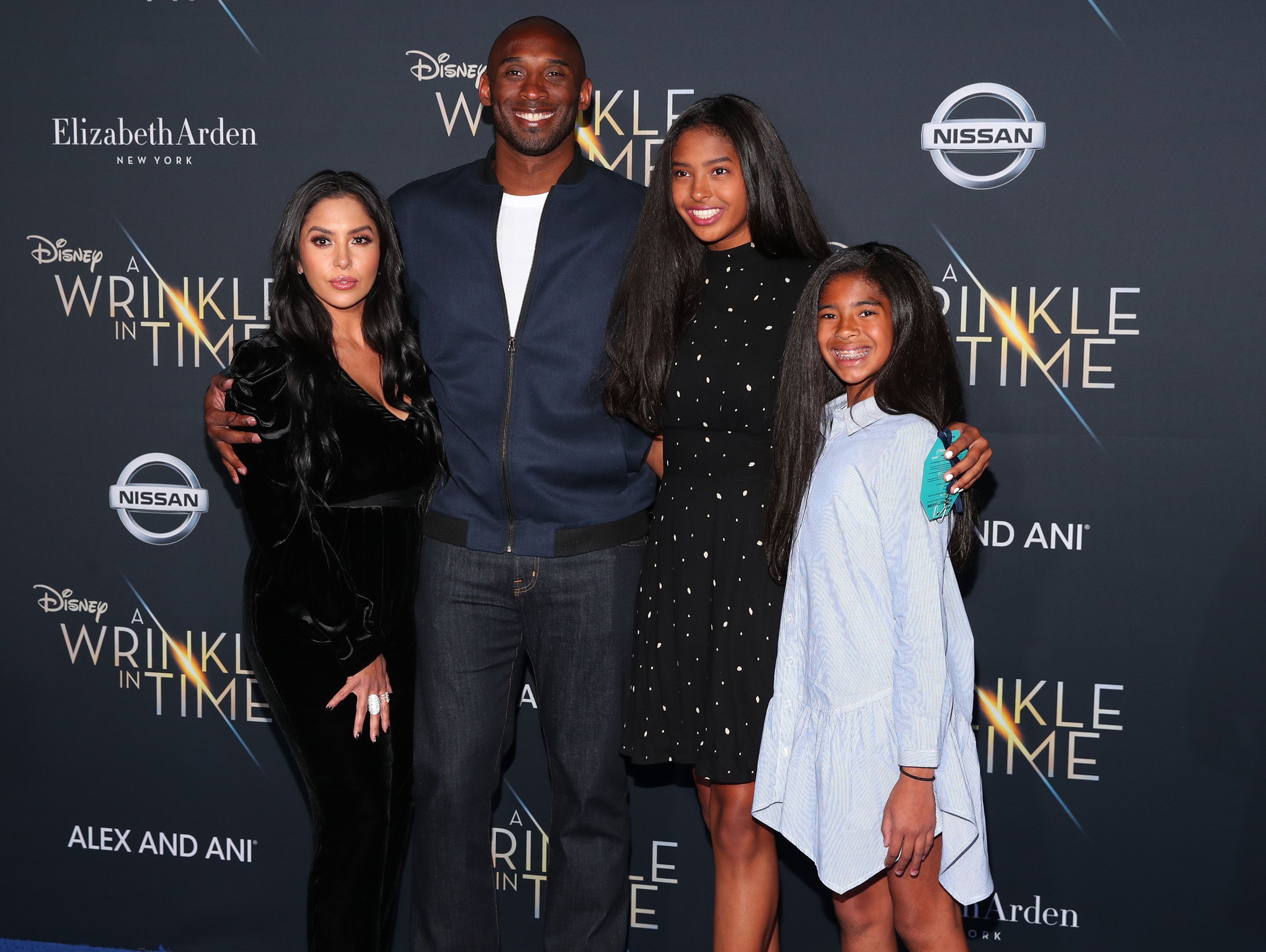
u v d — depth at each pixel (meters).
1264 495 2.06
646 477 1.98
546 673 1.95
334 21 2.25
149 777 2.45
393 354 1.83
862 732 1.53
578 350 1.86
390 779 1.86
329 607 1.72
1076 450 2.12
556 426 1.87
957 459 1.51
